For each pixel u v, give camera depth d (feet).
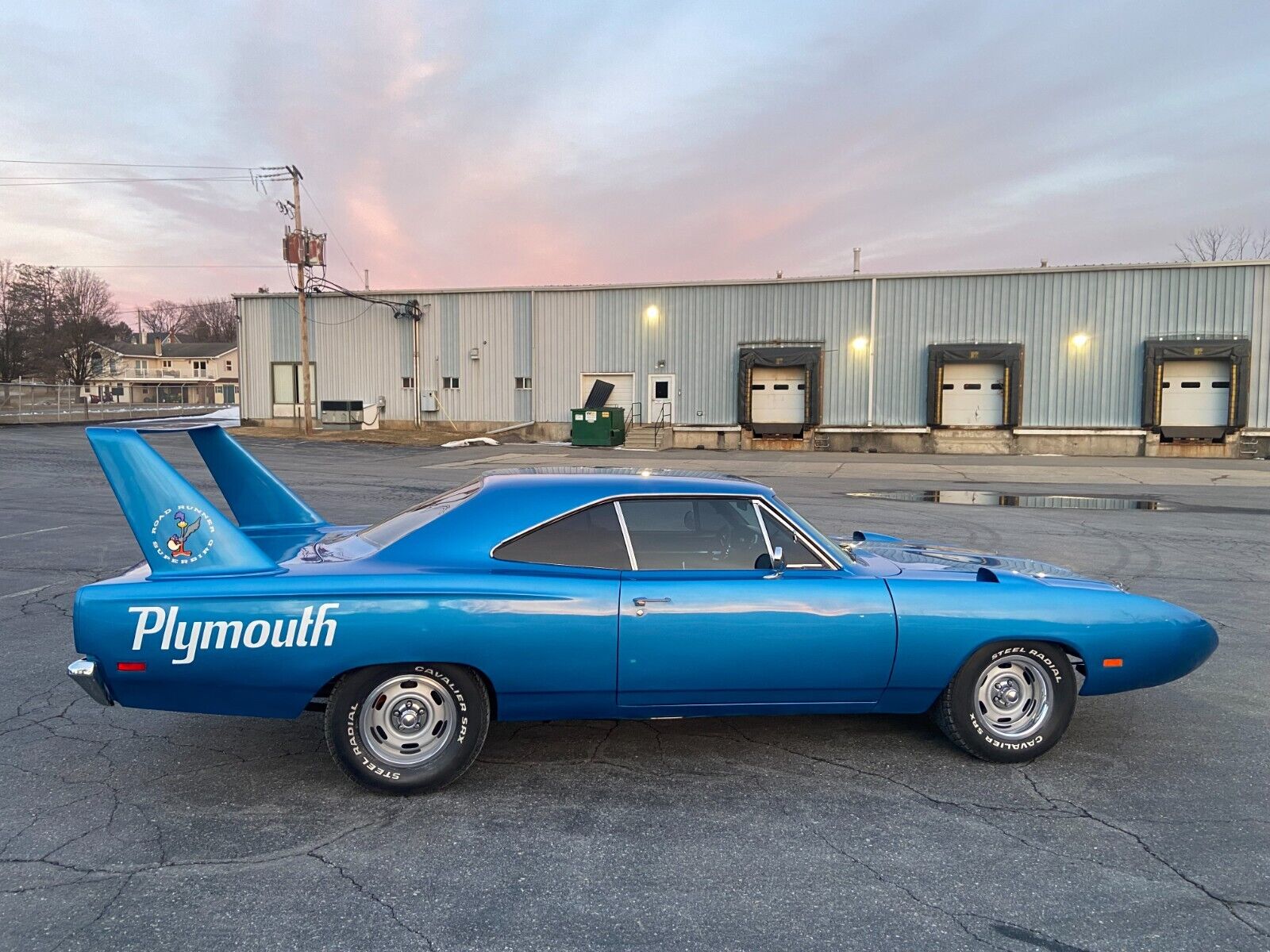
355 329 107.45
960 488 55.26
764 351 95.20
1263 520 39.86
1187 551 31.40
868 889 8.98
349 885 8.99
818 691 11.71
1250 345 84.28
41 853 9.59
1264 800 11.26
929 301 91.61
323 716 14.01
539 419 103.24
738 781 11.73
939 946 7.97
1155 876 9.28
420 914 8.45
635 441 97.55
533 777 11.84
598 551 11.59
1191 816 10.76
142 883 8.97
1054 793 11.41
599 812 10.77
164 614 10.50
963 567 13.19
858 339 93.61
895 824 10.47
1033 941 8.05
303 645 10.54
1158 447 87.04
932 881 9.13
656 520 11.87
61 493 46.09
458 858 9.59
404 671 10.92
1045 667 12.25
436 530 11.53
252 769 12.00
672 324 98.68
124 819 10.45
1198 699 15.29
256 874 9.17
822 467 71.92
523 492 11.80
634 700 11.37
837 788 11.53
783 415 96.84
